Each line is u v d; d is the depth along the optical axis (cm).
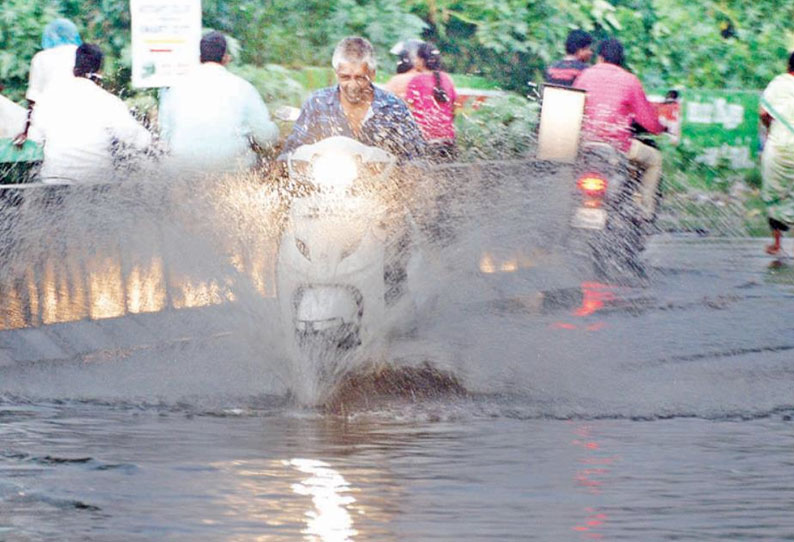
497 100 3234
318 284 1495
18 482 1098
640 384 1553
